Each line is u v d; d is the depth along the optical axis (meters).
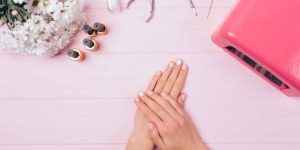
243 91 0.85
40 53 0.80
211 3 0.86
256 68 0.83
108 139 0.87
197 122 0.85
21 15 0.77
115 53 0.87
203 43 0.86
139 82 0.87
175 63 0.86
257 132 0.85
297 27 0.71
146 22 0.87
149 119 0.85
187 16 0.87
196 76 0.86
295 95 0.82
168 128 0.84
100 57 0.87
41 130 0.87
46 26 0.76
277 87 0.84
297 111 0.85
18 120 0.88
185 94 0.86
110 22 0.88
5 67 0.88
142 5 0.87
